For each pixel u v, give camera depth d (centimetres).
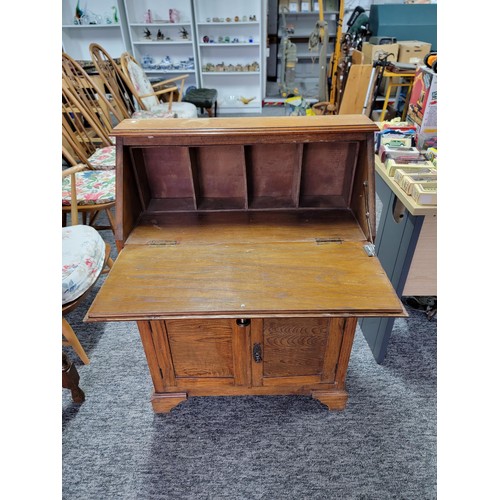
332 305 85
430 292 141
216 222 114
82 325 173
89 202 173
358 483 112
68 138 196
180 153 113
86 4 409
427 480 113
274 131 101
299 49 514
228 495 110
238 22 404
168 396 126
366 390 140
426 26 395
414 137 149
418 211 109
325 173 119
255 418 131
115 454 121
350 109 330
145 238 108
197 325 107
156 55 450
